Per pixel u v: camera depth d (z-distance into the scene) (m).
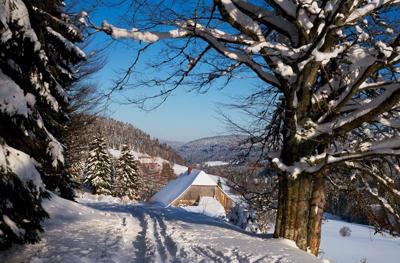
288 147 8.04
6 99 5.54
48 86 7.27
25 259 5.27
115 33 6.36
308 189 8.03
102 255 6.00
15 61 6.20
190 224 10.33
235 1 7.91
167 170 100.56
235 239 7.84
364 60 6.63
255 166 10.42
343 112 8.33
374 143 6.95
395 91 6.43
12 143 6.11
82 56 8.98
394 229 9.06
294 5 7.39
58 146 6.93
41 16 7.48
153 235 8.49
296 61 6.81
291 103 7.65
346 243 31.55
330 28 6.46
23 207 5.83
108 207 16.44
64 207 10.31
